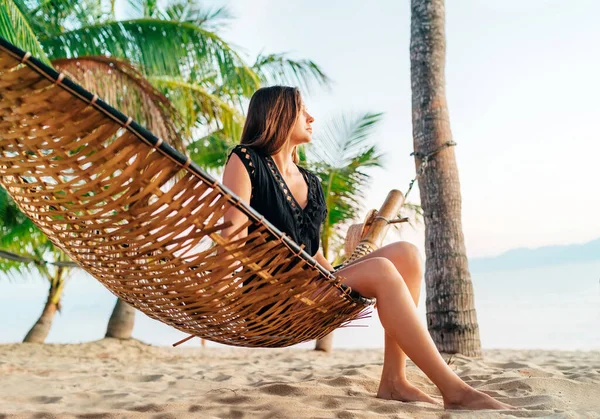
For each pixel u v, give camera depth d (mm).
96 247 1641
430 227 4531
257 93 2201
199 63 7227
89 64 6262
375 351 9375
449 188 4508
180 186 1449
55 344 8578
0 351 7648
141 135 1346
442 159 4531
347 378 2758
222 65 7219
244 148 2070
